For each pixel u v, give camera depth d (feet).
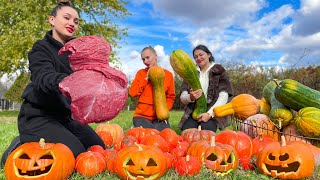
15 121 42.75
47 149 10.18
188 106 20.26
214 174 11.23
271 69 70.13
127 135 14.82
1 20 71.00
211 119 19.33
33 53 11.39
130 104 98.89
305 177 11.10
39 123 11.83
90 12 76.33
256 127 16.20
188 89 20.35
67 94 8.69
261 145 14.08
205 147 11.98
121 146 14.16
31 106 11.99
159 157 10.55
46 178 9.84
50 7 65.31
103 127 19.17
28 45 63.46
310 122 15.15
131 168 10.34
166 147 13.42
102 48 9.12
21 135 12.01
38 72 10.50
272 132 16.92
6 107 132.05
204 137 15.31
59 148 10.36
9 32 65.51
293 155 10.99
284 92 16.48
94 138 13.83
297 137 15.71
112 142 17.53
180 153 13.14
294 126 16.72
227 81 20.04
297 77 63.62
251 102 18.26
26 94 11.96
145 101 20.20
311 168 11.09
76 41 9.19
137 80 20.51
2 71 74.28
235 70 74.08
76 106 8.48
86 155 11.16
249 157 13.24
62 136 11.77
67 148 10.65
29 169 9.73
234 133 13.97
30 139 11.75
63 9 12.57
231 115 19.19
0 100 130.93
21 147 10.21
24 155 10.39
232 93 20.06
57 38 12.75
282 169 11.32
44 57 11.28
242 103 18.30
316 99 16.22
